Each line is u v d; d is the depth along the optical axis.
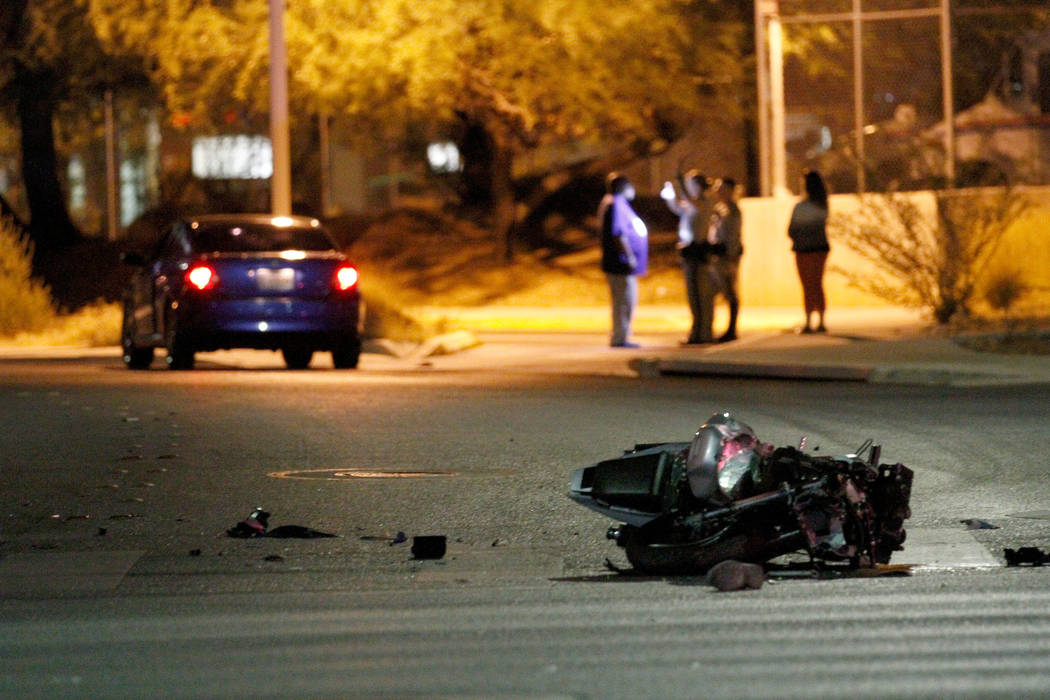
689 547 21.67
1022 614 19.09
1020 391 43.12
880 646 17.53
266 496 28.12
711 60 76.69
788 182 73.81
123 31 78.25
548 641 18.02
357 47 71.94
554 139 88.44
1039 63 70.88
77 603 20.42
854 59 72.25
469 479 29.69
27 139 94.75
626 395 43.41
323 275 51.78
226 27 75.50
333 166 124.31
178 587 21.39
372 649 17.75
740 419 37.78
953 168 70.62
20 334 68.75
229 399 42.97
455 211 94.81
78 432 36.44
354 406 41.12
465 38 74.00
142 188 124.94
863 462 22.08
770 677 16.30
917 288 61.03
